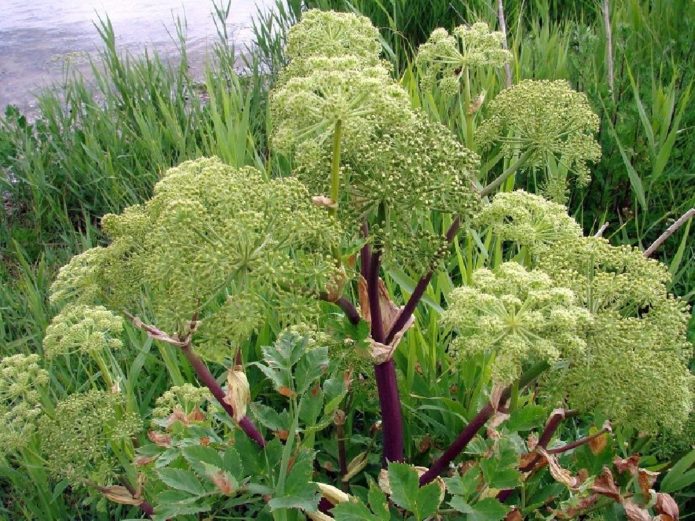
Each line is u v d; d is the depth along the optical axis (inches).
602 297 23.0
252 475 22.8
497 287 21.3
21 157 57.6
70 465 26.6
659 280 22.8
